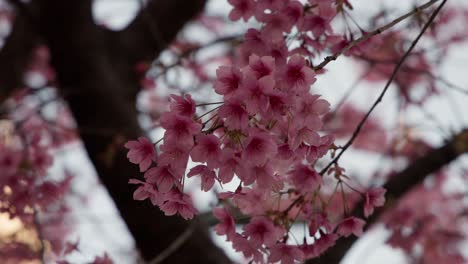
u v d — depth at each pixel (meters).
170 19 4.29
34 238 3.97
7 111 4.21
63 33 3.84
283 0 2.25
